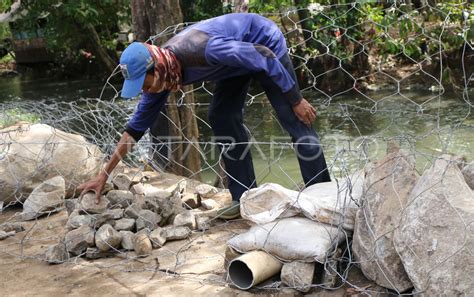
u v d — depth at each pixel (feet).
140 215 12.36
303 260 9.57
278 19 36.91
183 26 19.04
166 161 18.57
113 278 10.52
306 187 11.52
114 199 13.02
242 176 12.67
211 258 11.05
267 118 33.32
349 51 37.04
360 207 9.80
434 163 9.22
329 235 9.77
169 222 12.84
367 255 9.34
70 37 51.37
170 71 10.36
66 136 15.85
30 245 12.41
